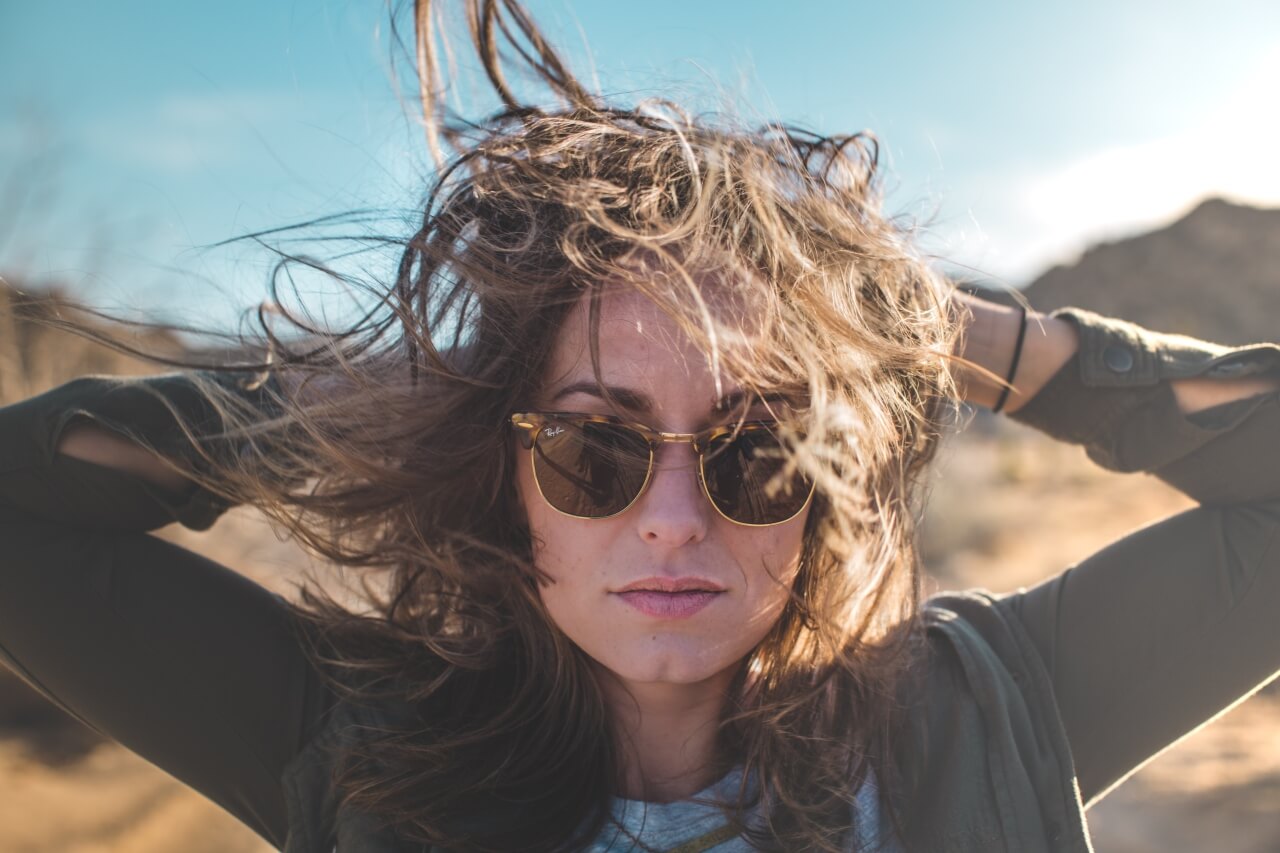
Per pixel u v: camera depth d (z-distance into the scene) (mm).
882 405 1595
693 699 1551
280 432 1664
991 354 1757
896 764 1560
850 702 1590
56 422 1509
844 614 1581
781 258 1480
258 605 1653
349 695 1584
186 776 1582
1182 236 50094
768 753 1521
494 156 1583
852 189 1771
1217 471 1620
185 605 1571
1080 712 1615
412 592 1701
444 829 1479
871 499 1622
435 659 1642
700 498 1396
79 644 1514
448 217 1601
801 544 1535
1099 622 1645
